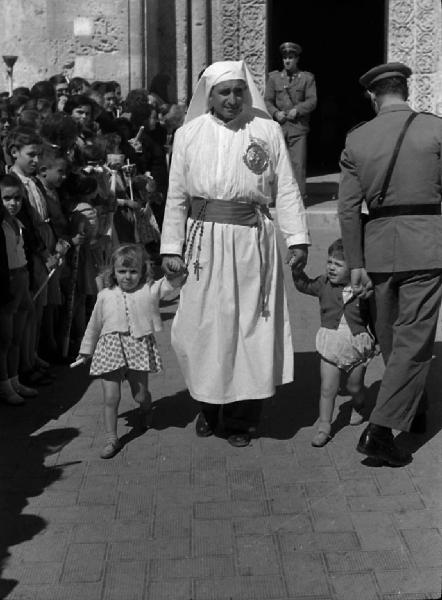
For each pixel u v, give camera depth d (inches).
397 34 611.8
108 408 221.5
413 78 614.5
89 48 534.6
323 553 175.9
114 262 223.3
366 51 868.6
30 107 344.2
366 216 216.1
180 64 579.2
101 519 189.6
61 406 249.9
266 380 220.2
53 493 201.2
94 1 531.2
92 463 216.1
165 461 216.7
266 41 612.7
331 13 868.0
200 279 219.3
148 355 224.8
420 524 186.1
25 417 242.7
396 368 206.7
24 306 250.7
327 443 225.0
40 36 535.5
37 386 263.9
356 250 211.6
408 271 204.7
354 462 215.0
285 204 224.5
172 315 331.3
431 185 204.7
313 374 272.5
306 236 224.4
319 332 225.6
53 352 284.2
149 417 233.3
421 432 229.1
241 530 184.5
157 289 225.1
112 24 532.7
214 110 222.2
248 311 220.2
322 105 867.4
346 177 210.5
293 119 520.1
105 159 339.3
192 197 223.3
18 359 254.8
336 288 222.1
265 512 191.9
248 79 222.7
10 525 187.5
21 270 246.4
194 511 192.5
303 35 873.5
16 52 538.0
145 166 414.9
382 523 186.7
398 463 210.8
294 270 226.1
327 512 191.6
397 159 204.1
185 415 243.8
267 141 221.9
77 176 284.0
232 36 612.7
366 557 174.4
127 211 342.6
